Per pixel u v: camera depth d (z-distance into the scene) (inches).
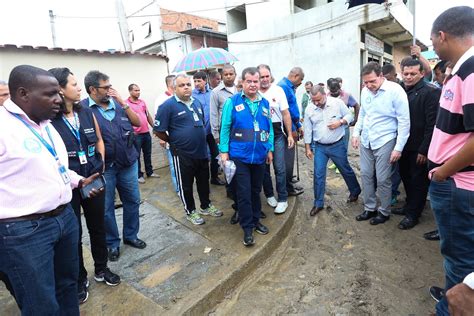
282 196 155.3
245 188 123.6
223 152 125.0
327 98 157.8
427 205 168.9
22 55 178.2
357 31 451.5
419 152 134.0
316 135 161.9
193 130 136.5
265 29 565.9
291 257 129.6
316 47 506.3
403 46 665.0
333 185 209.3
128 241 130.6
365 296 103.3
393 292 104.3
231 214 156.6
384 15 420.8
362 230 147.2
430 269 115.0
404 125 132.9
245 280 115.3
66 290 76.9
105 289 103.9
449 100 72.5
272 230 139.2
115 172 117.4
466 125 66.1
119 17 392.8
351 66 466.9
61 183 68.5
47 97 63.4
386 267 118.1
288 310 99.3
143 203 176.6
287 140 169.3
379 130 139.9
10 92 62.6
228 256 121.3
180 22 843.4
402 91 133.3
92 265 118.5
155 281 108.2
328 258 127.1
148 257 122.9
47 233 65.4
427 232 139.6
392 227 147.3
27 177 61.6
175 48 721.0
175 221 152.2
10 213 60.1
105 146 111.5
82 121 97.1
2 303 99.7
